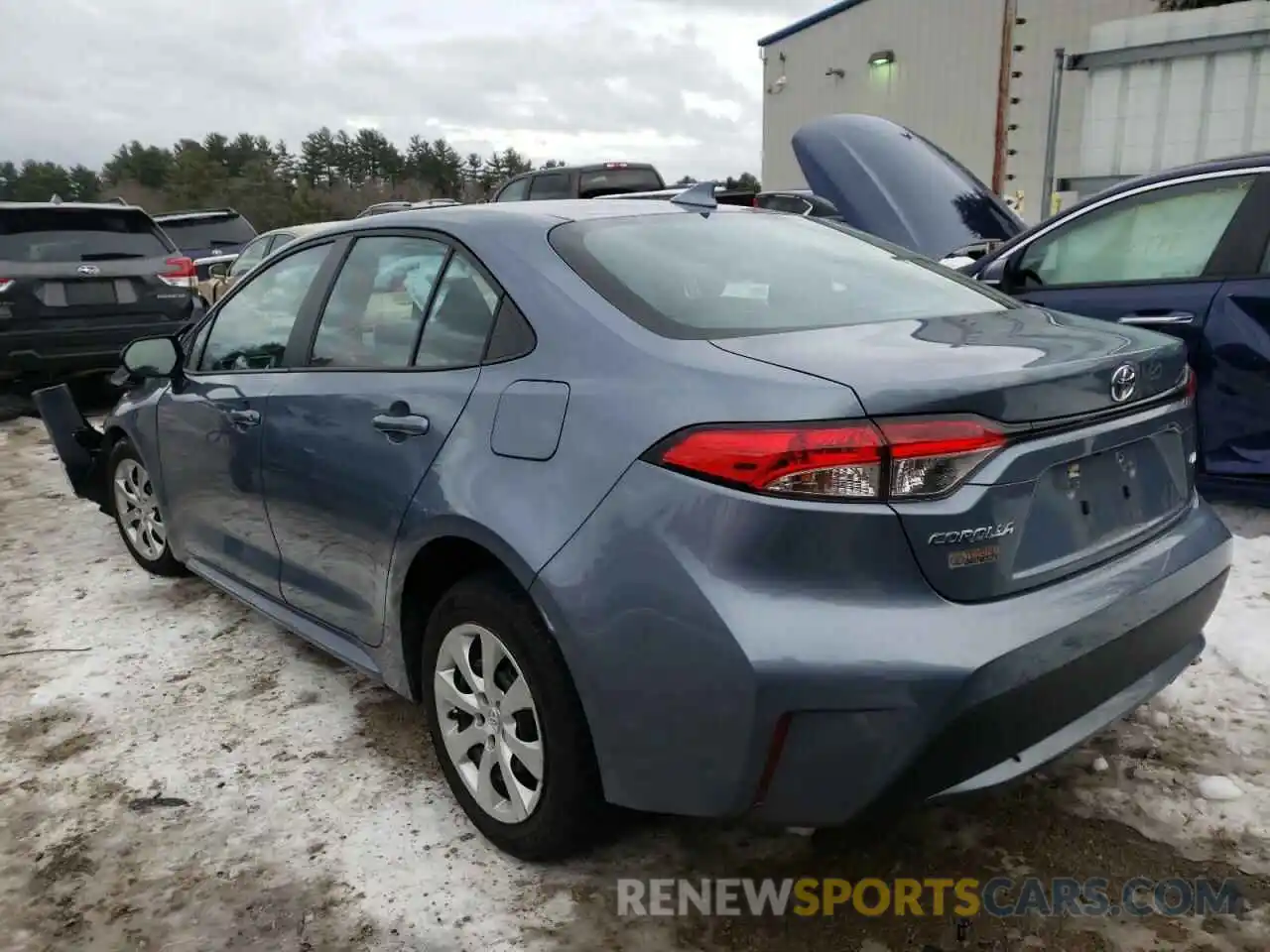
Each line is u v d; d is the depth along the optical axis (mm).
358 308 3031
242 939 2291
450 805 2762
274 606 3506
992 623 1936
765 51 25391
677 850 2539
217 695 3441
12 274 7832
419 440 2584
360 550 2832
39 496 6180
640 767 2111
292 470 3082
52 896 2459
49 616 4195
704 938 2242
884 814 1980
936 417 1902
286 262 3477
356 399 2840
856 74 22297
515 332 2490
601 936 2256
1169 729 2938
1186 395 2504
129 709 3361
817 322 2445
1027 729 2012
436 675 2629
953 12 19516
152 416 4039
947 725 1885
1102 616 2094
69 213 8289
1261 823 2523
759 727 1918
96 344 8211
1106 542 2229
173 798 2838
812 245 3037
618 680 2078
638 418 2104
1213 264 4434
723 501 1940
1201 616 2438
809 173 7887
